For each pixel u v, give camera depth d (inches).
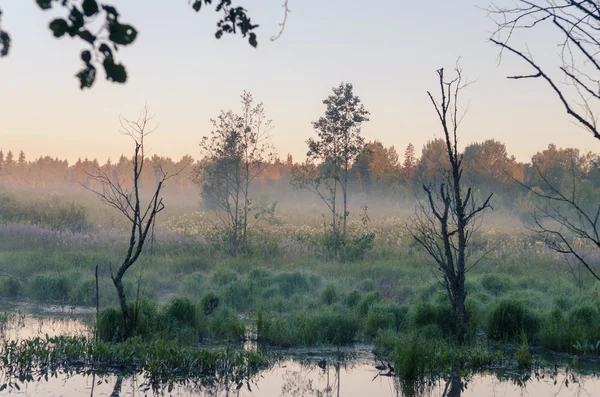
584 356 398.6
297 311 490.0
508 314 440.5
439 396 307.4
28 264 677.3
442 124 415.8
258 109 879.1
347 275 692.7
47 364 343.6
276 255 848.3
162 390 303.0
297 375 340.5
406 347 358.9
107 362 350.0
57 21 80.2
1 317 467.5
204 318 451.2
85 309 525.3
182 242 882.1
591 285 652.7
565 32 136.7
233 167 901.8
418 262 773.9
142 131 414.6
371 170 2785.4
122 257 736.3
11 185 2143.2
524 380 338.3
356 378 337.1
